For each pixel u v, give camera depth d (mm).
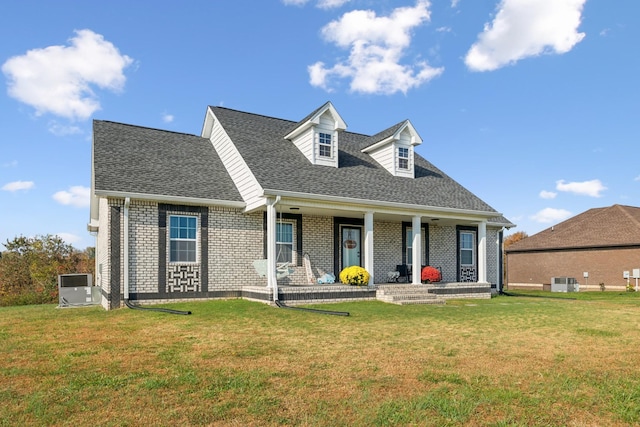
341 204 15383
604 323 10539
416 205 16766
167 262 14141
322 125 17547
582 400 4930
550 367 6266
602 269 31703
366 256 15984
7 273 31609
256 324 9922
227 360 6633
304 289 14148
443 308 13461
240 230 15562
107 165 14406
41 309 14531
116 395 5066
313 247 17234
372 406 4719
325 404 4781
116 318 11078
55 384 5469
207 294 14758
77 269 34031
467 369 6148
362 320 10633
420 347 7570
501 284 22781
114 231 13367
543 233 37688
